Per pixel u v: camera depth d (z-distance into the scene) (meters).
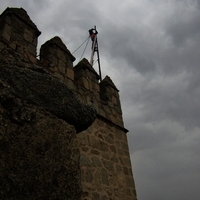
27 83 1.43
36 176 1.19
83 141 4.66
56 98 1.52
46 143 1.32
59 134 1.42
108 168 4.91
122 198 4.84
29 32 4.81
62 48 5.47
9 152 1.16
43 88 1.49
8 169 1.12
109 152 5.19
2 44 4.05
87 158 4.53
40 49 5.25
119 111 6.42
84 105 1.70
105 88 6.45
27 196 1.12
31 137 1.27
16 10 4.77
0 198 1.04
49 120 1.41
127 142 6.03
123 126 6.21
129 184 5.26
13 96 1.31
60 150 1.37
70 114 1.55
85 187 4.14
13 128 1.23
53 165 1.29
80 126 1.63
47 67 4.80
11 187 1.09
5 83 1.32
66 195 1.27
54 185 1.25
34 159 1.23
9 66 1.40
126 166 5.49
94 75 6.18
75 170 1.39
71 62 5.59
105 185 4.59
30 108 1.36
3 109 1.24
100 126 5.36
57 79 1.63
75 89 5.21
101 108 5.75
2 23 4.41
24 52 4.41
